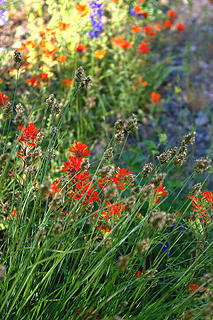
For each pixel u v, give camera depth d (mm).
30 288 1545
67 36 3832
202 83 4926
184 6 6066
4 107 1532
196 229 1811
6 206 1670
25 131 1669
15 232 1592
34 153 1472
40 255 1345
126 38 4820
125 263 1115
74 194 1627
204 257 1587
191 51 5285
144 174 1557
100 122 3975
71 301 1678
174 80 4980
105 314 1470
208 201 1791
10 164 2053
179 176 2986
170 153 1659
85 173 1775
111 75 4430
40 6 3961
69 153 3002
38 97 3234
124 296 1562
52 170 2785
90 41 4348
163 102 4613
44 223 1478
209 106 4566
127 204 1281
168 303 1502
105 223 1814
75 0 4102
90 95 3936
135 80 4445
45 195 1133
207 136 4133
